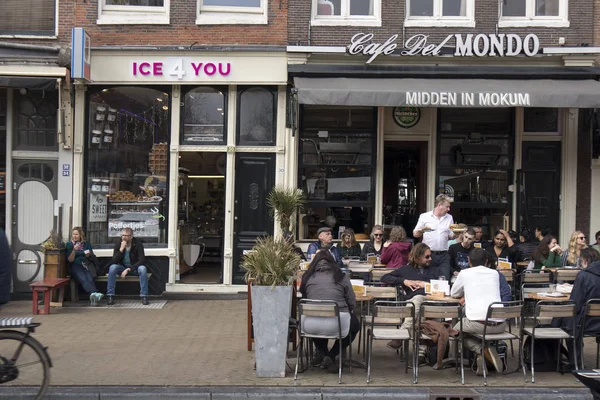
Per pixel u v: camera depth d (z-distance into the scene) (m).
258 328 6.81
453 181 11.92
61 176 11.42
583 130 11.63
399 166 12.43
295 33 11.48
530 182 11.92
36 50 11.19
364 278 9.61
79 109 11.41
